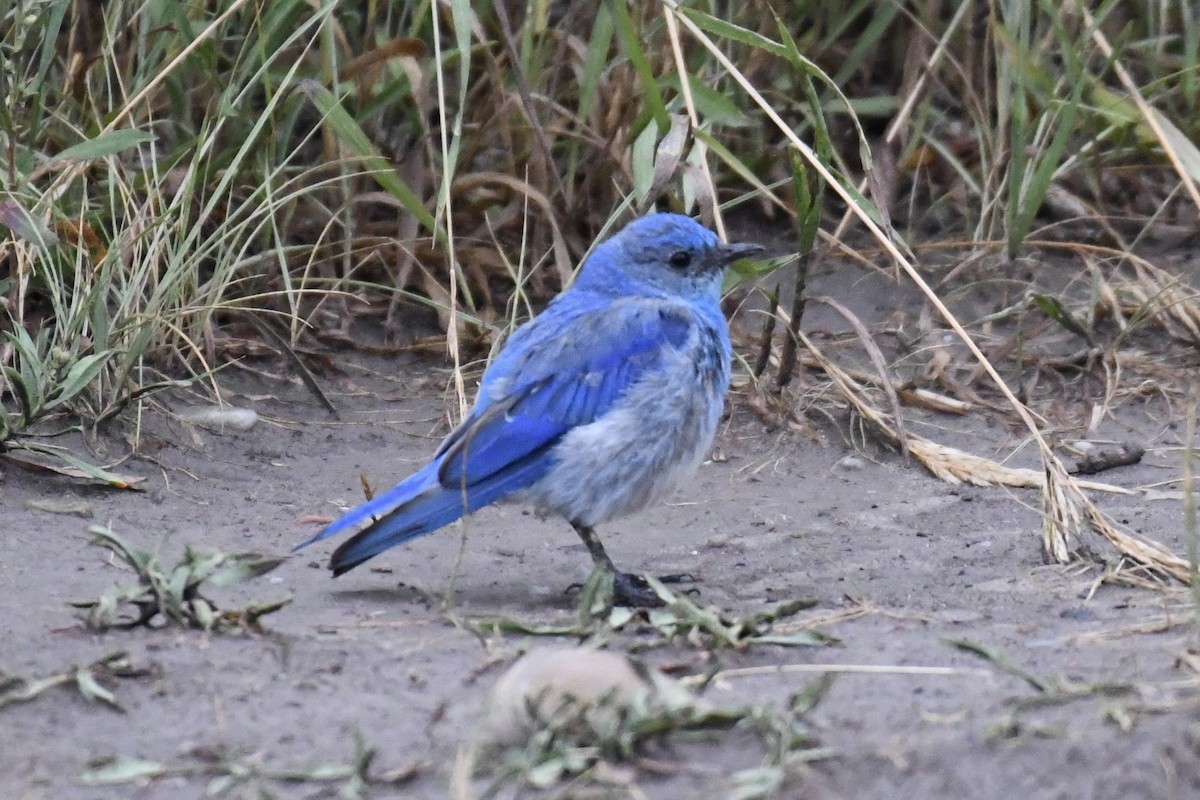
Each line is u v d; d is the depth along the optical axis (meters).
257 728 6.79
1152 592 8.90
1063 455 11.80
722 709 6.53
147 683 7.27
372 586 9.35
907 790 6.07
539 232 13.66
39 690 7.06
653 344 9.49
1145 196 14.83
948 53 14.59
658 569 9.82
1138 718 6.39
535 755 6.21
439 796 6.12
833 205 15.07
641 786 6.10
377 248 13.36
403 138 13.95
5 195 11.46
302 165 13.96
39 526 10.05
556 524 10.88
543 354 9.48
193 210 13.12
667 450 9.54
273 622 8.41
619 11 11.63
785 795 6.02
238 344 12.96
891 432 11.91
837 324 13.72
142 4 13.25
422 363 13.26
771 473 11.65
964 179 14.76
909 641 7.94
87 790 6.27
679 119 11.95
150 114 13.11
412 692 7.21
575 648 7.41
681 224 10.21
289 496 11.01
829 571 9.59
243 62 13.23
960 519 10.59
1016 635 8.02
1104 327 13.57
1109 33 15.15
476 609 8.87
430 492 9.14
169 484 11.02
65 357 10.92
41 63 11.94
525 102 12.57
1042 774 6.09
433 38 13.70
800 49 14.66
